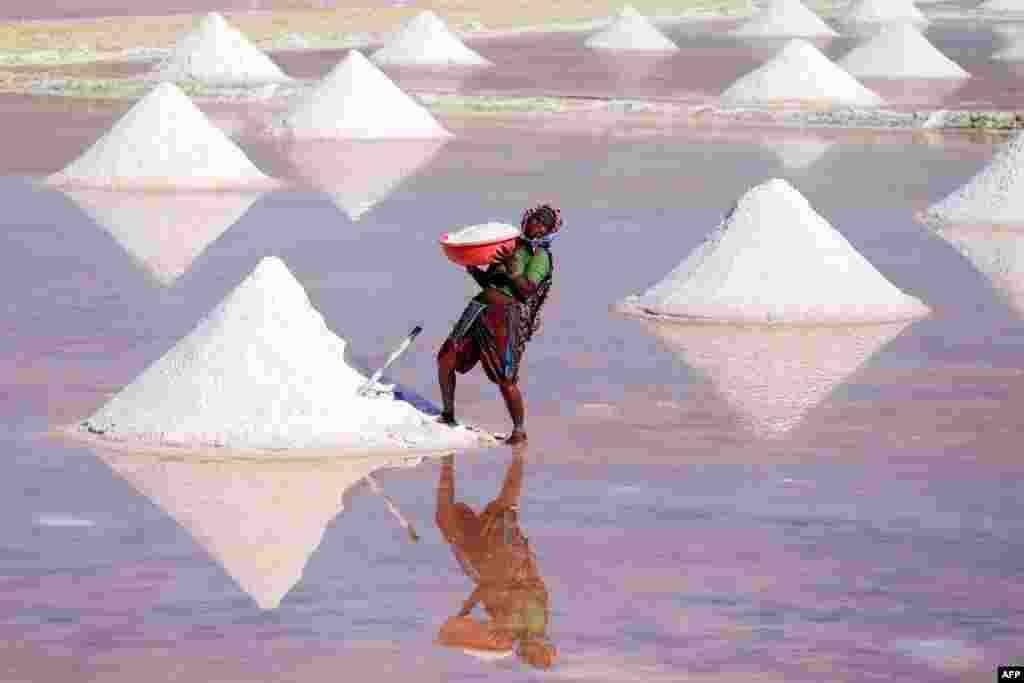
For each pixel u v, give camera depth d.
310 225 29.22
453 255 14.98
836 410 16.48
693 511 13.07
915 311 21.80
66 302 21.92
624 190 33.94
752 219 22.22
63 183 34.22
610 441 15.23
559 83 61.12
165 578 11.27
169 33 78.50
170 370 15.18
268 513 12.80
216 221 29.56
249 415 14.73
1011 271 25.30
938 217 30.70
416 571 11.52
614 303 22.33
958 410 16.53
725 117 51.47
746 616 10.64
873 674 9.65
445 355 15.25
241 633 10.21
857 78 65.69
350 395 15.16
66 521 12.51
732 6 116.81
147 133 34.94
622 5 112.56
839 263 21.98
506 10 103.69
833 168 38.56
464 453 14.73
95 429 15.01
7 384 17.11
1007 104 53.94
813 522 12.80
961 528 12.67
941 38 89.25
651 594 11.06
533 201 32.16
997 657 9.95
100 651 9.85
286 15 91.31
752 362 18.70
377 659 9.77
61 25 79.00
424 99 54.09
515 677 9.48
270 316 15.30
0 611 10.56
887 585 11.31
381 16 93.75
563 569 11.59
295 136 44.50
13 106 50.91
